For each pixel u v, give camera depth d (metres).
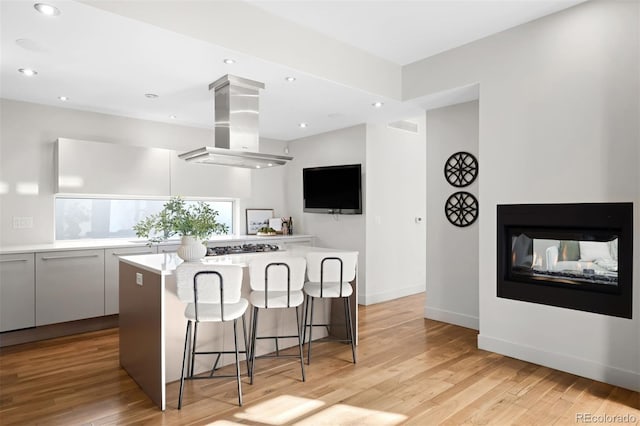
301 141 6.16
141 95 3.91
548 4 2.93
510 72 3.31
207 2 2.73
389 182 5.54
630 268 2.67
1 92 3.81
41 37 2.62
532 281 3.19
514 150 3.28
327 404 2.51
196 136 5.33
